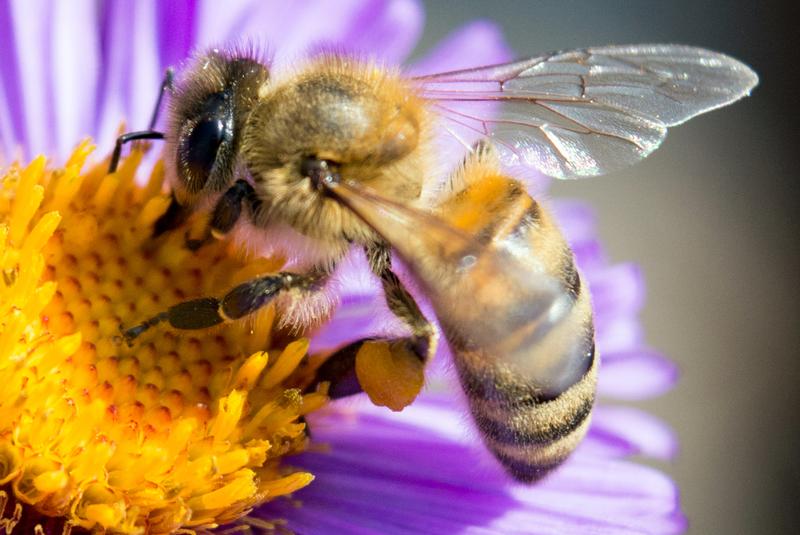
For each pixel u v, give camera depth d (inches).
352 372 2.7
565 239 2.5
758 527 4.0
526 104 2.7
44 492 2.5
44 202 2.7
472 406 2.6
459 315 2.5
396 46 3.1
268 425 2.6
